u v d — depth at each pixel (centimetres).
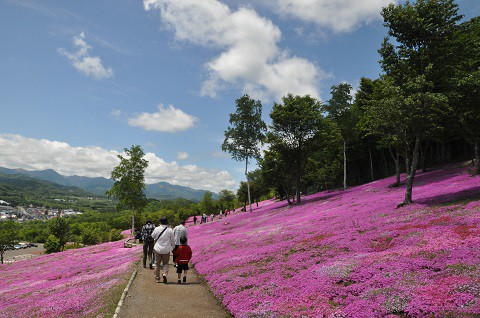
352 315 783
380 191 3644
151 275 1562
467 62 2444
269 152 5644
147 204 5522
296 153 4822
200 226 4928
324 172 7294
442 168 4494
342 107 5722
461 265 900
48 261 3141
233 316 1009
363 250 1359
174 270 1806
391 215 1956
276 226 2722
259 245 1989
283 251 1644
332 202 3706
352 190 4828
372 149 6994
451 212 1611
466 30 2286
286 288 1091
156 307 1089
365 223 1867
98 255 2936
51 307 1187
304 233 2012
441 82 2230
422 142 5172
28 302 1373
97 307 1090
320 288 1007
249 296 1095
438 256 1009
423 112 2148
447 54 2197
